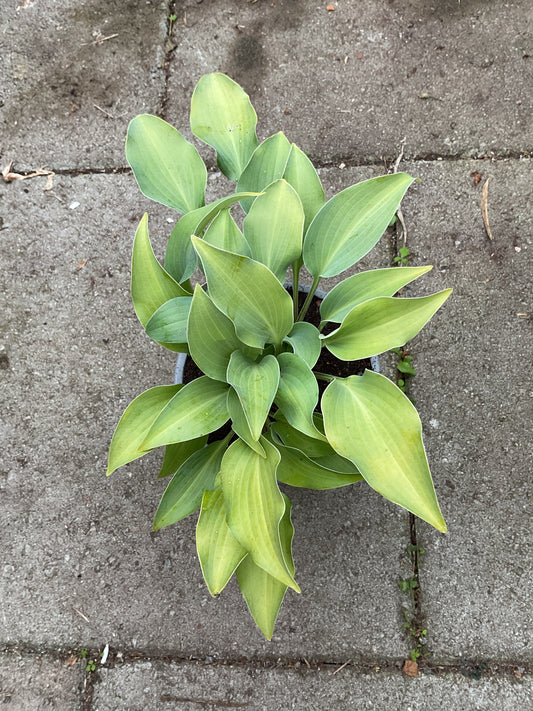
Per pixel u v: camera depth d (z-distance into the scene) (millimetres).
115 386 448
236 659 411
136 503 435
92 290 459
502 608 410
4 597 428
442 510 423
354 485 428
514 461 426
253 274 307
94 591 426
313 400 314
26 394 450
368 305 313
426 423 432
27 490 439
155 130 352
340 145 467
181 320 330
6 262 465
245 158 356
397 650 407
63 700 412
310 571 419
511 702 397
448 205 454
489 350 437
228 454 328
